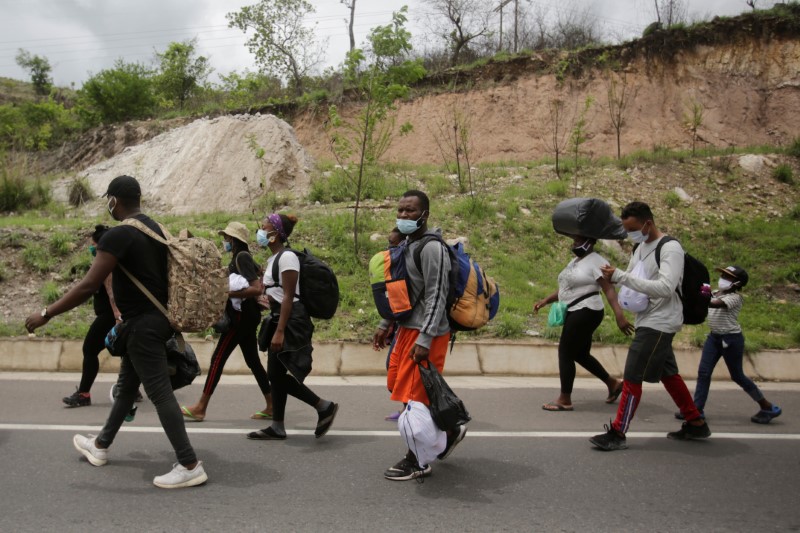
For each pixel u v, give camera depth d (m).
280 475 4.57
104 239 4.07
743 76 22.28
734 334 6.40
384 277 4.59
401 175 15.61
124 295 4.24
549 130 22.17
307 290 5.31
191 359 5.03
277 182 15.14
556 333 8.85
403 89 11.76
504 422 6.17
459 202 13.38
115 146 27.05
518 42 28.28
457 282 4.59
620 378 8.38
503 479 4.61
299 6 29.97
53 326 8.41
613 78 21.66
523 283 10.54
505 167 17.08
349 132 23.58
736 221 13.56
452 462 4.97
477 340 8.69
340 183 14.56
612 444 5.34
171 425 4.25
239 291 5.53
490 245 11.80
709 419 6.55
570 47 26.50
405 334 4.56
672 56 22.62
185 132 17.09
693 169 15.95
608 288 5.61
